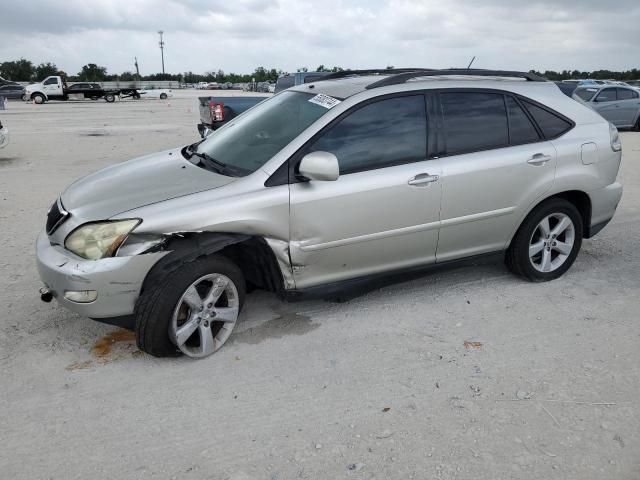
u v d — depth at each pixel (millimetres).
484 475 2617
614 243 5906
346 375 3428
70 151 12766
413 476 2609
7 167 10469
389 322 4094
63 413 3061
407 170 3963
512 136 4422
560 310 4289
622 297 4527
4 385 3307
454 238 4293
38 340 3824
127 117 23719
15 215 6887
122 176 4004
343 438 2867
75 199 3723
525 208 4469
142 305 3350
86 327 4012
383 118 3979
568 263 4859
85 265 3270
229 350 3715
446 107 4195
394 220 3971
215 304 3686
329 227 3768
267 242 3641
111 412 3074
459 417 3027
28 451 2770
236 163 3922
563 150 4551
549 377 3398
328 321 4109
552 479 2596
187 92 65125
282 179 3650
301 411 3084
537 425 2965
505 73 4598
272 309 4293
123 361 3582
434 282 4820
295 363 3559
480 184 4219
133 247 3311
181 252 3381
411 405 3135
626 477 2609
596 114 4902
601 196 4828
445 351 3701
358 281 4047
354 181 3803
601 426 2955
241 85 86438
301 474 2623
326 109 3914
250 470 2650
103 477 2605
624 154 12281
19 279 4848
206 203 3459
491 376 3412
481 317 4176
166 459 2723
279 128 4055
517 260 4660
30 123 20328
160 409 3102
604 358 3613
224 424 2979
